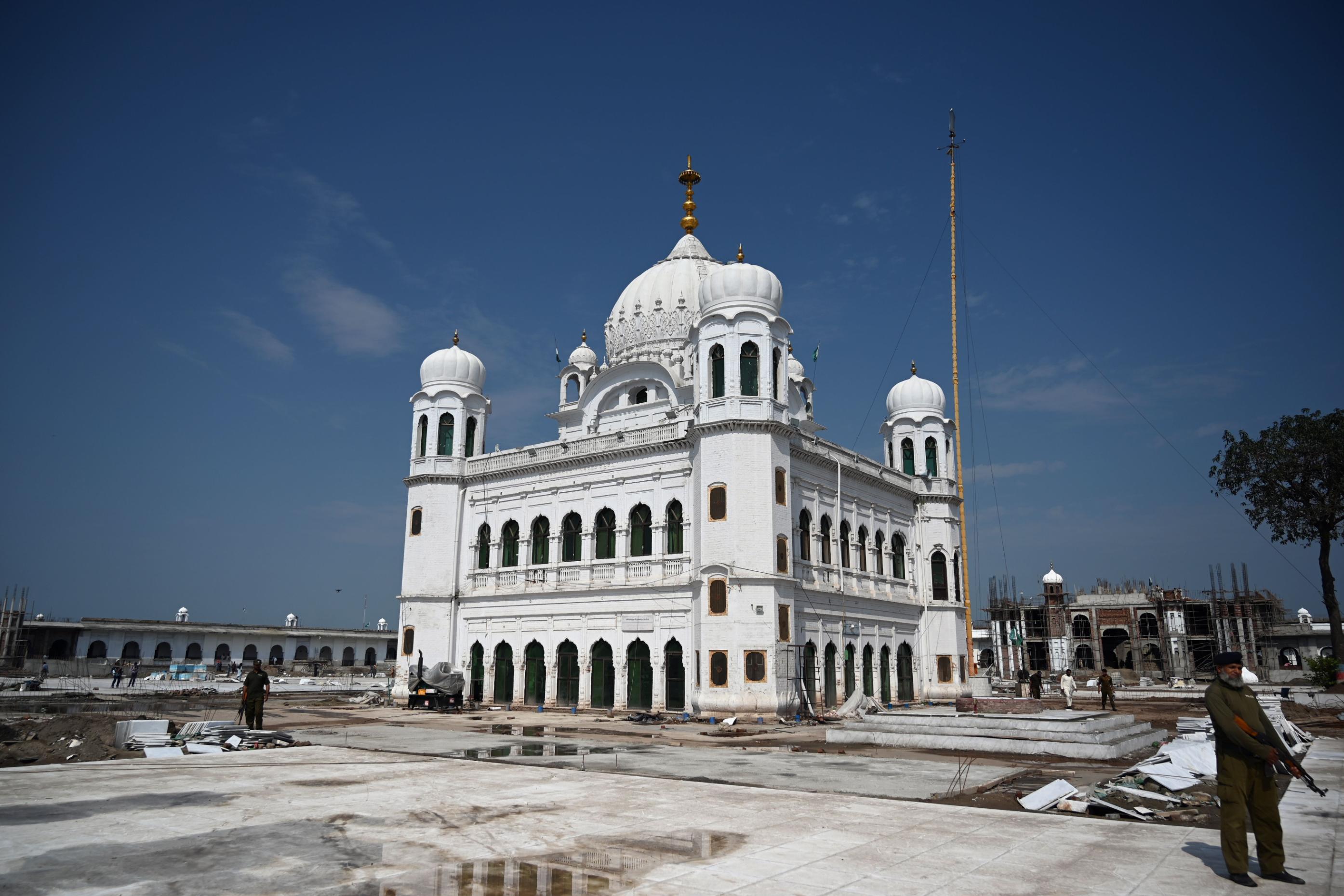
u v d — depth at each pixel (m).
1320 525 57.19
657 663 44.28
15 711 40.91
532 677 49.66
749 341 44.19
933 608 58.72
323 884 9.84
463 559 54.38
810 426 61.47
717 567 41.62
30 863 10.71
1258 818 10.48
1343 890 9.94
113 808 14.35
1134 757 24.17
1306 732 30.91
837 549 49.97
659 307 56.81
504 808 14.52
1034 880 10.23
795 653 41.78
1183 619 88.44
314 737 29.02
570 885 9.86
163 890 9.55
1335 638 56.53
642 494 47.22
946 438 61.75
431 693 44.91
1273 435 59.53
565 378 62.06
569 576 49.28
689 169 65.69
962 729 26.36
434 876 10.20
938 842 12.16
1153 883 10.18
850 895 9.50
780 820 13.62
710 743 28.59
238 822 13.28
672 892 9.60
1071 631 94.88
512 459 53.25
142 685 65.56
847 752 25.22
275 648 96.31
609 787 17.02
